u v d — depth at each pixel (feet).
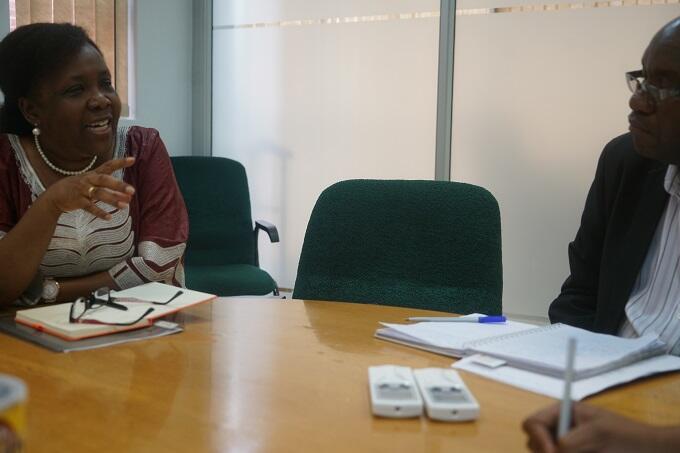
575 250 5.21
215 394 2.85
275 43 11.76
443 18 10.23
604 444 1.97
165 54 11.84
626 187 4.78
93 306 4.09
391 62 10.78
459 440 2.40
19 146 5.25
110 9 10.61
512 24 9.86
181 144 12.39
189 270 9.36
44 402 2.72
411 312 4.61
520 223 10.12
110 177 4.30
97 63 5.07
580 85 9.55
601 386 2.96
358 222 5.41
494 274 5.00
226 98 12.36
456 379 2.87
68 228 5.09
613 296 4.71
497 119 10.12
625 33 9.21
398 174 10.91
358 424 2.54
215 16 12.29
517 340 3.50
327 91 11.37
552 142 9.81
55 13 9.66
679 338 4.41
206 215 10.00
